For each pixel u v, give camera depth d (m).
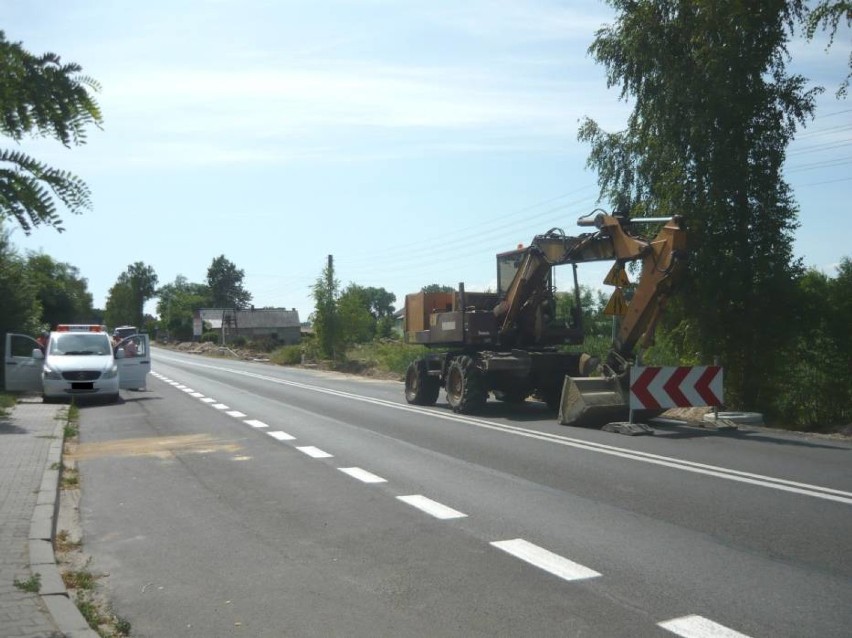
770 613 5.06
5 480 9.36
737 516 7.70
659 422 15.86
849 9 15.86
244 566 6.26
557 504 8.30
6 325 23.45
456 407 17.64
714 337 19.98
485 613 5.13
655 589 5.55
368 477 9.91
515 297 17.52
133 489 9.41
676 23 20.28
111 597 5.59
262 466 10.82
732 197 19.89
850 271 20.12
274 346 79.38
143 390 25.70
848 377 19.59
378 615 5.13
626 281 15.12
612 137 26.06
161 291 159.00
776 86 19.89
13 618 4.82
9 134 2.81
